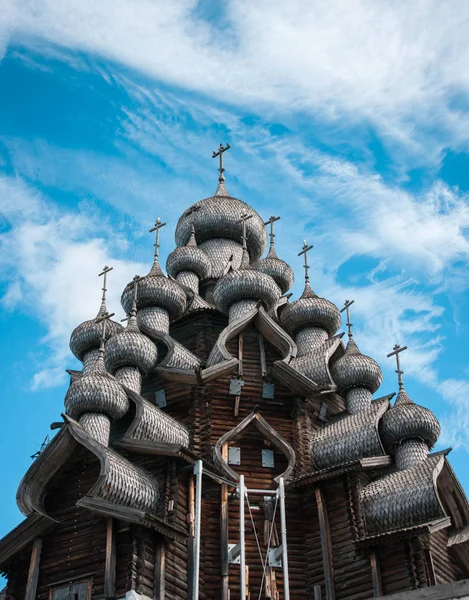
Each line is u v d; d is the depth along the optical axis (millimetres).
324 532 26906
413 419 30203
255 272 34500
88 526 25547
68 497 26578
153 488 26250
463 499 28391
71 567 25016
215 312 34500
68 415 28562
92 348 36344
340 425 30172
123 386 29000
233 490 27750
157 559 24625
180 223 43500
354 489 27344
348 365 33875
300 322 36594
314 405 31406
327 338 36625
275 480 25516
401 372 32781
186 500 26828
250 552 26797
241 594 22828
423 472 27250
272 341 31984
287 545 27250
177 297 35000
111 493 25047
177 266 39844
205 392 30328
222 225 42375
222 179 45875
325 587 26078
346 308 37062
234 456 28719
